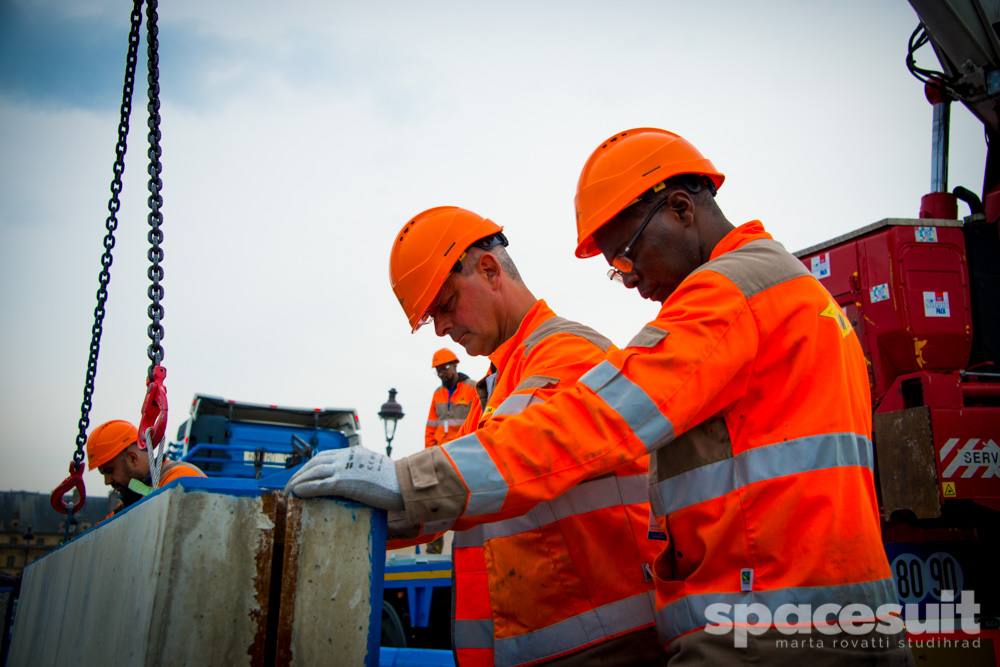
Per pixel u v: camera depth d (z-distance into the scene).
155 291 2.32
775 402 1.51
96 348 3.65
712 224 1.80
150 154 2.40
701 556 1.56
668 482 1.62
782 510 1.43
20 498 47.97
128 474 4.93
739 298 1.54
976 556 4.52
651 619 1.86
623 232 1.83
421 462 1.52
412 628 5.98
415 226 2.32
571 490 1.91
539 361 1.95
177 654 1.34
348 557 1.53
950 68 5.63
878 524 1.50
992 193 5.00
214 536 1.43
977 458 4.30
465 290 2.23
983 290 4.80
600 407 1.49
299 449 9.74
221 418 10.12
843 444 1.48
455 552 2.15
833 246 5.15
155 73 2.43
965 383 4.55
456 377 9.09
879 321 4.75
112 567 1.79
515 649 1.91
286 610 1.45
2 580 4.68
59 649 2.40
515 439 1.51
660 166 1.79
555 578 1.88
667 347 1.51
